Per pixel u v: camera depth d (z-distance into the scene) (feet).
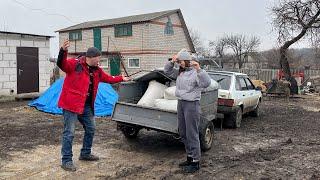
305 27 88.79
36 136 29.91
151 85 28.37
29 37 57.47
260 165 23.82
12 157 23.67
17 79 56.24
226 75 37.24
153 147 27.48
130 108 25.88
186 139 22.29
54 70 89.86
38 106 43.57
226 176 21.34
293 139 32.50
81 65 20.75
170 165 23.12
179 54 21.50
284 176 21.65
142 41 114.32
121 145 27.73
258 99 44.24
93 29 125.70
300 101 67.92
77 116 21.80
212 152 26.81
